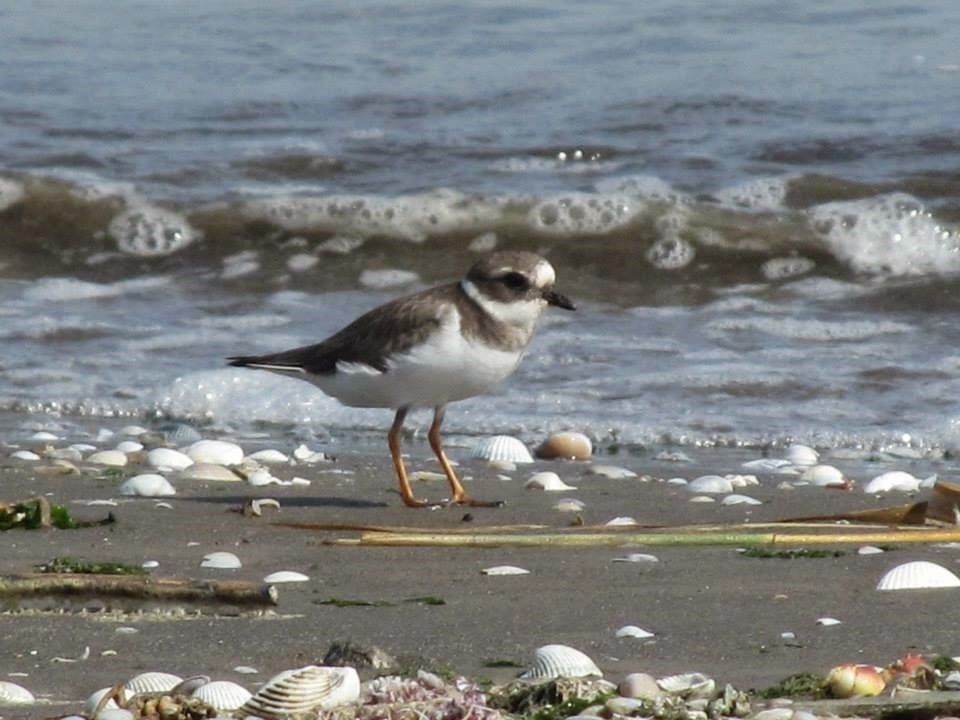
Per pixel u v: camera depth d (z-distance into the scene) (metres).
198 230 18.44
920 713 5.27
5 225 18.66
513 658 6.41
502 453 12.38
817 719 5.14
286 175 19.66
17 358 15.18
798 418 13.38
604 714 5.24
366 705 5.18
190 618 7.04
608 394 14.02
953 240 17.53
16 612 7.10
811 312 16.22
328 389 10.33
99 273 17.88
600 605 7.43
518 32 24.36
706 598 7.56
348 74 23.08
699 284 17.19
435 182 19.19
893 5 24.59
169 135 20.92
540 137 20.25
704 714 5.25
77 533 9.25
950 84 21.22
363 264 17.86
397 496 10.73
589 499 10.68
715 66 22.31
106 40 24.95
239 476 11.38
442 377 9.98
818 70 21.95
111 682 5.92
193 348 15.48
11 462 11.74
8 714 5.34
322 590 7.80
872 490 11.06
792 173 18.80
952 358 14.72
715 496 10.82
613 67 22.61
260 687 5.68
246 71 23.42
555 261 17.70
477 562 8.51
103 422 13.70
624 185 18.75
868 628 6.86
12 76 23.11
